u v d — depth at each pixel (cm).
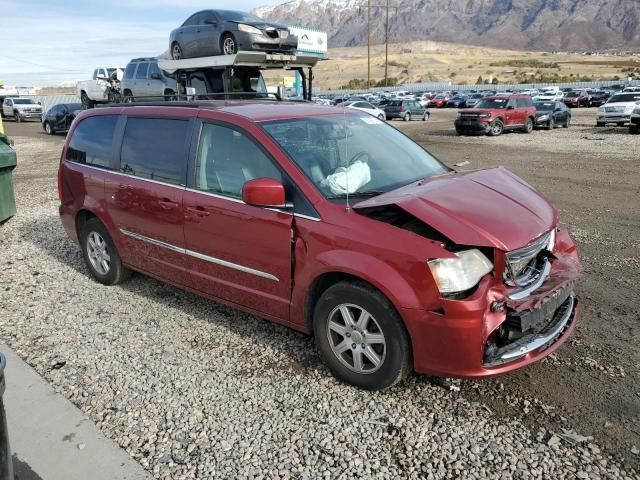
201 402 349
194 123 439
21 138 2441
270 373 380
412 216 338
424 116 3669
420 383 363
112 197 503
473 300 305
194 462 295
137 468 289
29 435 316
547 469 284
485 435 311
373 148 436
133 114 500
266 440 312
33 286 552
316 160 388
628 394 346
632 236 712
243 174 399
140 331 448
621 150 1681
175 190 441
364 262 329
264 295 396
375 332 341
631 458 291
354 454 299
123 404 348
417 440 308
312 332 383
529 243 328
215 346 421
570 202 942
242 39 1139
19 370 383
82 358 406
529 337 332
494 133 2359
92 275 576
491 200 354
